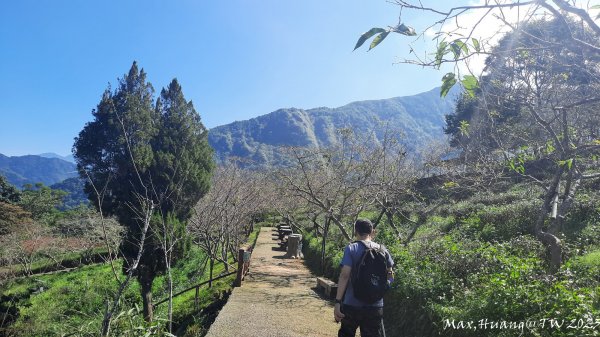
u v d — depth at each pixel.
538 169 15.87
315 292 11.12
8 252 27.73
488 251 7.79
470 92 2.40
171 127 21.42
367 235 4.48
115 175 18.91
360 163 14.26
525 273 5.96
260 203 24.31
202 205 20.11
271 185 24.77
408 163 16.61
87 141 22.73
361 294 4.14
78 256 30.86
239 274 11.87
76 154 23.25
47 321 16.97
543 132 8.77
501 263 7.05
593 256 8.01
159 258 13.84
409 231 15.77
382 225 16.11
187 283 19.03
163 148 19.88
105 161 22.48
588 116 8.14
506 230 12.32
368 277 4.16
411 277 7.68
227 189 21.88
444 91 2.37
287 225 27.09
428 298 6.77
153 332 7.54
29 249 29.59
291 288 11.66
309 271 15.09
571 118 8.43
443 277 7.34
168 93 23.75
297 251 18.67
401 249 10.12
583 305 4.32
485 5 2.13
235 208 19.50
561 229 10.93
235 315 8.52
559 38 2.83
